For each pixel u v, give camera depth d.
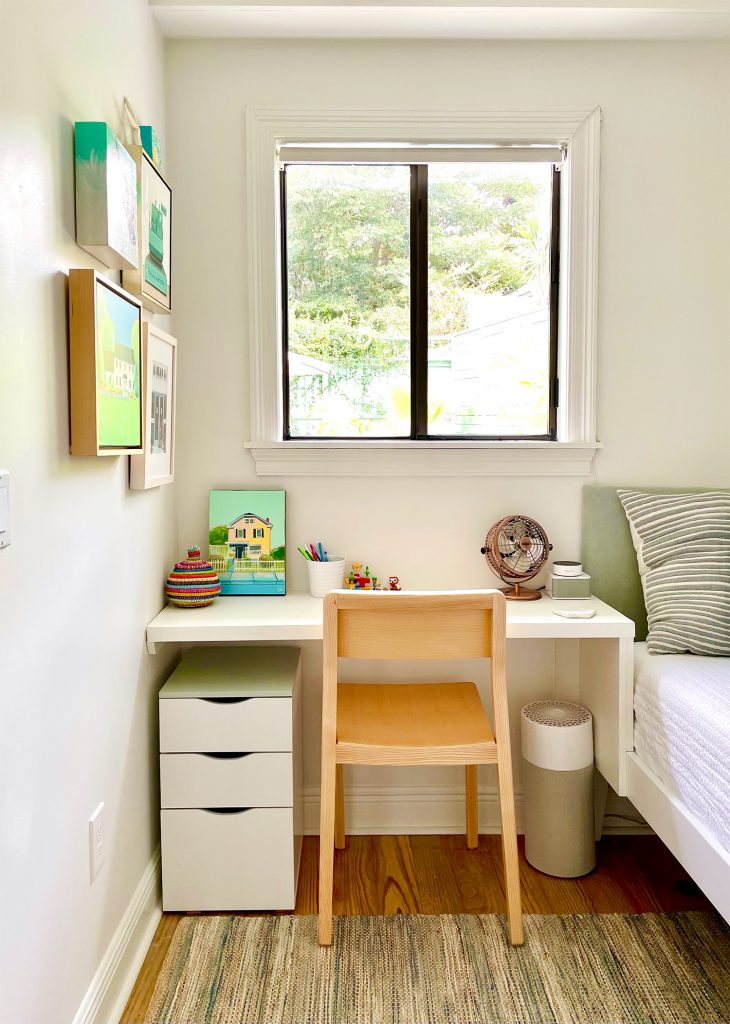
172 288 2.27
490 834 2.38
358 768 2.36
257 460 2.30
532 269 2.35
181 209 2.26
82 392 1.36
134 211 1.60
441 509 2.34
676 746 1.70
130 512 1.77
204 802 1.90
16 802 1.14
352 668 2.36
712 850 1.49
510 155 2.28
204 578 2.11
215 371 2.30
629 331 2.31
